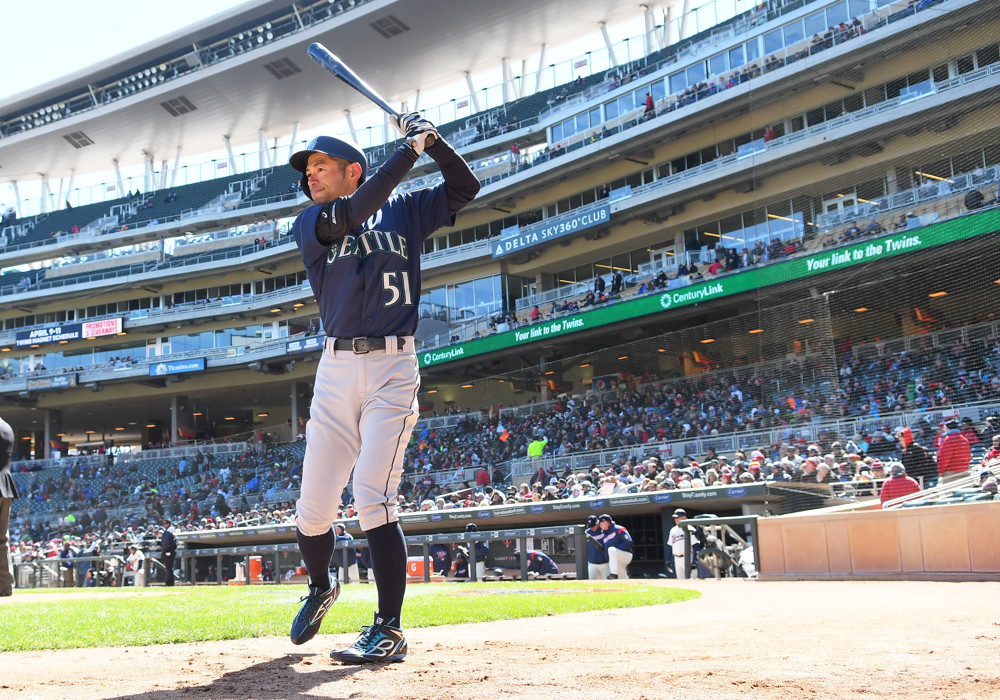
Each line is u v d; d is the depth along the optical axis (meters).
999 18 19.02
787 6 27.06
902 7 21.30
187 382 46.53
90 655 3.48
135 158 56.03
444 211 3.50
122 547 25.89
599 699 2.13
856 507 12.78
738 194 31.06
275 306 43.97
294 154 3.39
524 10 42.00
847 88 22.31
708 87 30.84
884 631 3.68
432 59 46.12
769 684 2.28
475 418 29.86
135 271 47.19
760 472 16.97
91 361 48.09
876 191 20.50
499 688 2.33
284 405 52.41
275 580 18.52
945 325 18.56
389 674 2.69
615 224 34.56
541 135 38.81
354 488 3.20
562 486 20.89
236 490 36.16
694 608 6.06
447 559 16.88
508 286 38.06
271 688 2.46
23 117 55.81
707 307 29.19
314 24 44.09
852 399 17.61
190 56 49.56
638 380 26.31
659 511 19.72
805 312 16.27
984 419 15.39
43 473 42.47
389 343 3.25
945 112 19.62
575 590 9.59
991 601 5.86
